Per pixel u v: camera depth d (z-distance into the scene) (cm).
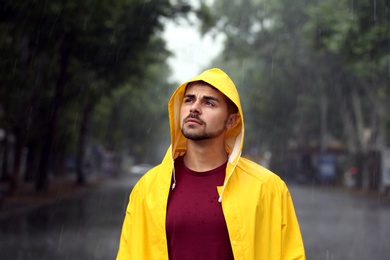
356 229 1731
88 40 2553
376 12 2375
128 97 5616
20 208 2444
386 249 1291
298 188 5059
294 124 6288
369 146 5275
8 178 4447
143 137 8344
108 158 7556
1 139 4525
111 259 1144
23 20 1944
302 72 4947
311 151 6450
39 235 1533
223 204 318
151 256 323
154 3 2667
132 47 2752
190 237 318
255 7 4862
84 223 1873
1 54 2017
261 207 325
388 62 2522
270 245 327
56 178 5700
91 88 3331
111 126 6050
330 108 5669
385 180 4169
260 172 337
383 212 2461
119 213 2292
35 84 2666
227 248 317
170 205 324
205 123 330
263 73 5534
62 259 1130
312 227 1781
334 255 1195
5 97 2198
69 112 3950
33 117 3020
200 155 335
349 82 4609
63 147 4109
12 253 1205
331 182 5869
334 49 2511
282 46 4656
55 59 2977
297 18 4472
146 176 341
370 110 5238
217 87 328
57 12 1942
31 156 4228
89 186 4744
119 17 2606
